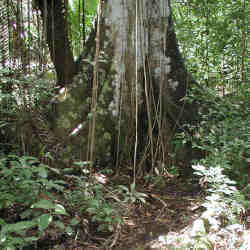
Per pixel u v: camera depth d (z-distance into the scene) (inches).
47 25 179.5
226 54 223.0
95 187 129.2
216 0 213.2
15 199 113.3
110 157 167.3
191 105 179.9
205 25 221.8
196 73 227.0
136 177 161.9
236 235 106.2
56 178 149.6
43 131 165.2
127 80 169.3
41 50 173.8
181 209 135.7
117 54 168.9
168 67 177.3
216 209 110.5
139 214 134.3
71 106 167.9
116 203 129.1
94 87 125.3
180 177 163.8
